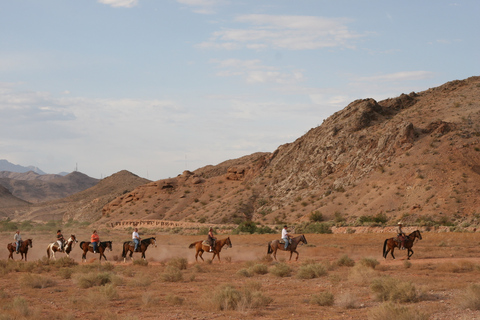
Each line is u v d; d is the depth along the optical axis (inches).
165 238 2768.2
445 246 1547.7
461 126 4606.3
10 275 933.2
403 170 4082.2
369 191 4047.7
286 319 486.3
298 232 3255.4
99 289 673.0
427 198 3526.1
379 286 605.0
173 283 789.2
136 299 624.1
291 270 947.3
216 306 546.0
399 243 1119.0
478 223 2950.3
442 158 4040.4
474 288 529.3
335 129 5556.1
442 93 6638.8
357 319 472.1
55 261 1122.7
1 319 453.4
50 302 612.1
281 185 5442.9
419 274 828.0
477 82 6752.0
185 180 7283.5
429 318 457.7
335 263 1028.5
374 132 5128.0
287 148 6501.0
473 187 3523.6
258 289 701.9
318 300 563.5
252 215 5064.0
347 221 3646.7
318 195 4601.4
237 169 6781.5
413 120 5315.0
